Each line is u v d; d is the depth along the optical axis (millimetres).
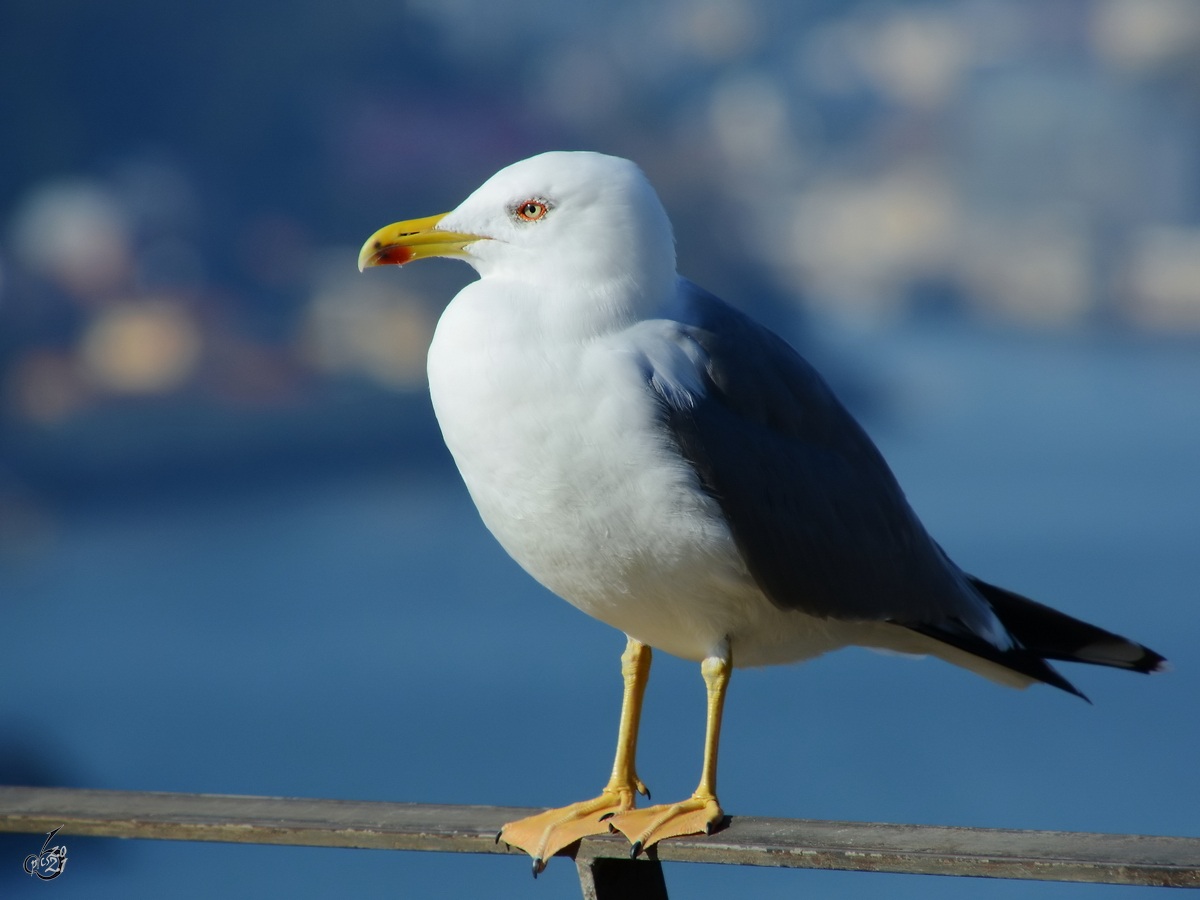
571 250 5285
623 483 5262
